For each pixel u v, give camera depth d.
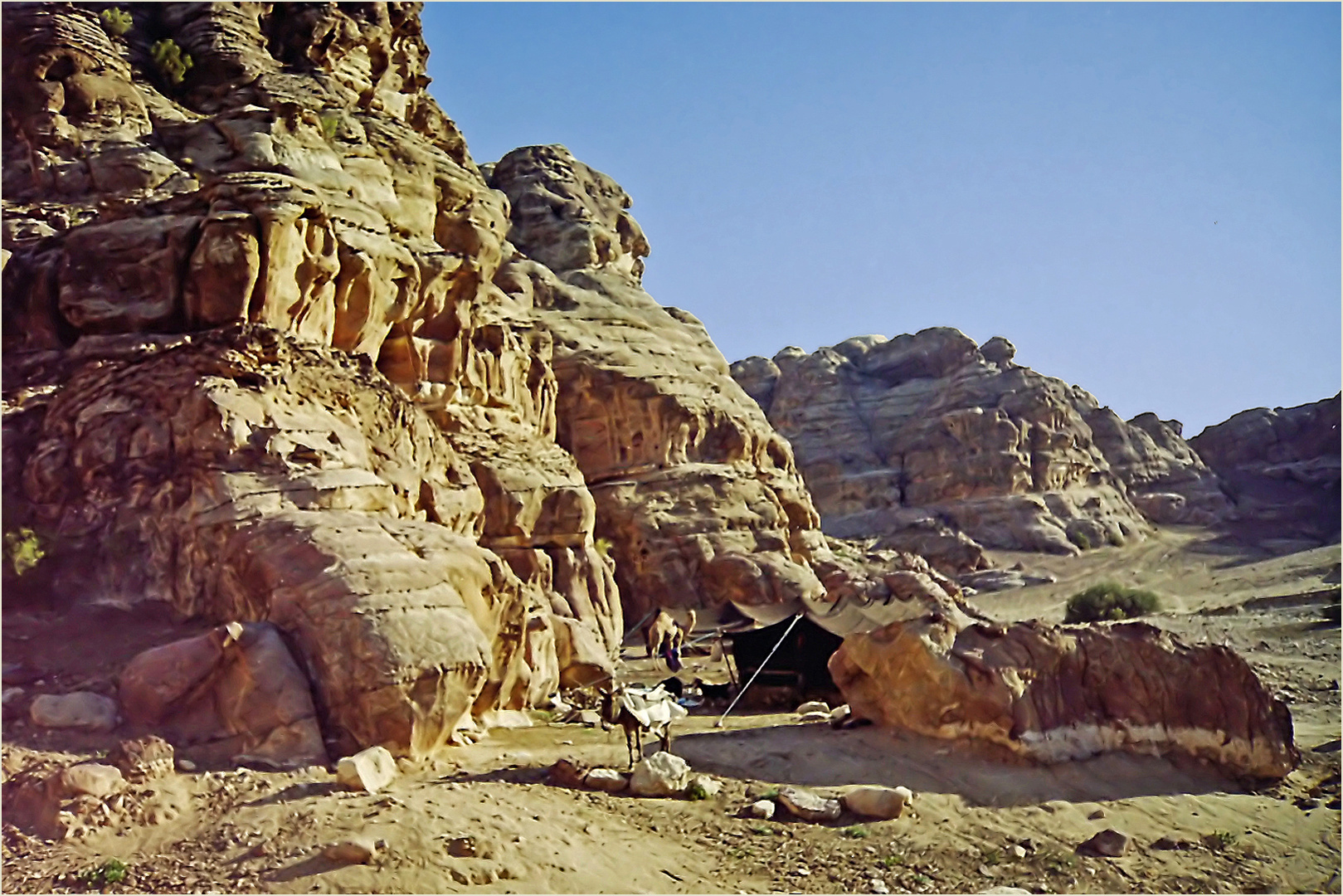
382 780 13.42
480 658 15.62
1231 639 37.19
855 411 104.31
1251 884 13.14
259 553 15.90
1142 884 12.91
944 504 90.19
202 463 17.39
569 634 24.64
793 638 24.39
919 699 16.89
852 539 87.31
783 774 15.29
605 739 17.67
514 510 31.58
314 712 14.35
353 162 30.55
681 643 31.03
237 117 28.59
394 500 18.98
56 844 11.38
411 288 28.58
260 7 36.41
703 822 13.61
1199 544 87.00
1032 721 16.19
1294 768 17.45
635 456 47.47
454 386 31.53
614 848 12.44
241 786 12.85
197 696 14.28
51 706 13.84
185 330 21.59
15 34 29.75
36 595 17.48
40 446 19.00
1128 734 16.77
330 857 11.02
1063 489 92.62
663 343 52.09
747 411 53.91
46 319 22.50
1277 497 103.56
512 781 14.41
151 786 12.50
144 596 17.34
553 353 47.56
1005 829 13.91
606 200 69.88
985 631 17.19
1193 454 109.88
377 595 15.25
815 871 12.40
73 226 24.03
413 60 41.94
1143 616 52.41
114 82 30.66
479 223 35.88
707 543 45.97
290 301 22.27
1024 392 96.50
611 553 45.19
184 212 22.55
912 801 14.40
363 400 20.94
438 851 11.37
